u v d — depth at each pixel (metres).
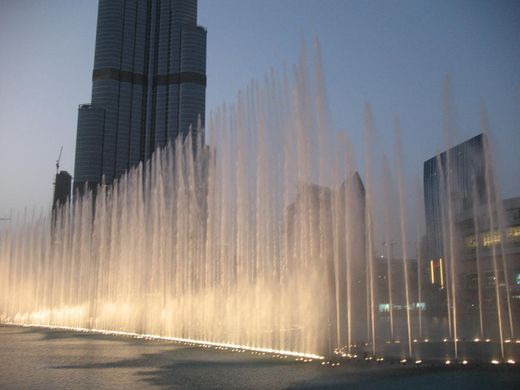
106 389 15.93
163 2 186.12
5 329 44.62
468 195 77.62
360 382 16.58
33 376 18.41
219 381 17.09
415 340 31.42
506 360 21.11
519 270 73.25
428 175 112.38
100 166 167.75
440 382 16.39
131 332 40.81
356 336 34.31
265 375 18.16
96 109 169.75
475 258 80.75
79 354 24.92
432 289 91.94
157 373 18.86
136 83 178.62
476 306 80.12
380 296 84.62
